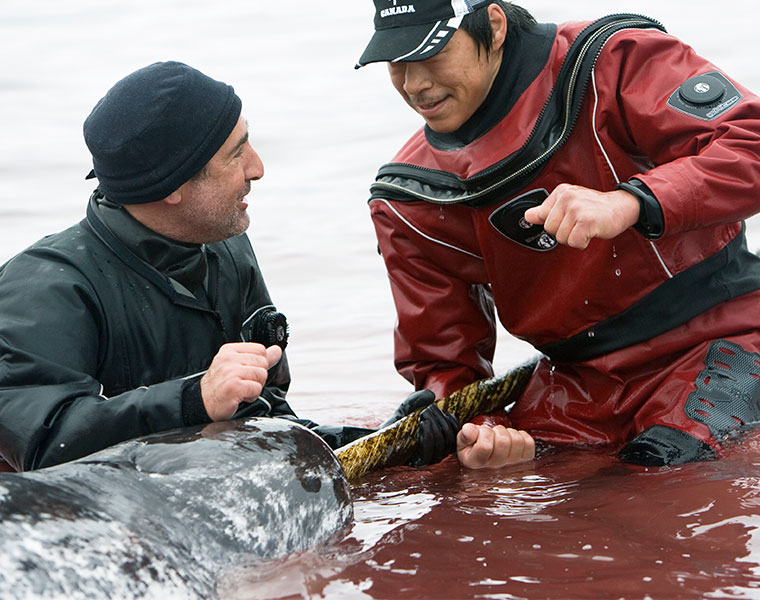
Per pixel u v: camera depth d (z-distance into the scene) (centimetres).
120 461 239
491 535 249
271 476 244
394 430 328
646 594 209
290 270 622
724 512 254
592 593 211
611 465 317
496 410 378
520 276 354
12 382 275
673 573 219
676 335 344
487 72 330
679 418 325
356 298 578
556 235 290
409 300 373
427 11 321
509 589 215
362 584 219
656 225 300
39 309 284
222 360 271
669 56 331
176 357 311
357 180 787
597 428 358
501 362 480
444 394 364
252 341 334
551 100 329
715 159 305
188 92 300
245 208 322
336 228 690
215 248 329
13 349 276
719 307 347
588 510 268
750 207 309
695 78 324
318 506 249
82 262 299
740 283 348
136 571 200
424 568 228
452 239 361
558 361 369
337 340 523
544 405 371
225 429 259
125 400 272
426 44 317
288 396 451
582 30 334
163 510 223
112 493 221
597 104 328
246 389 265
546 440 361
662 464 308
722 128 313
